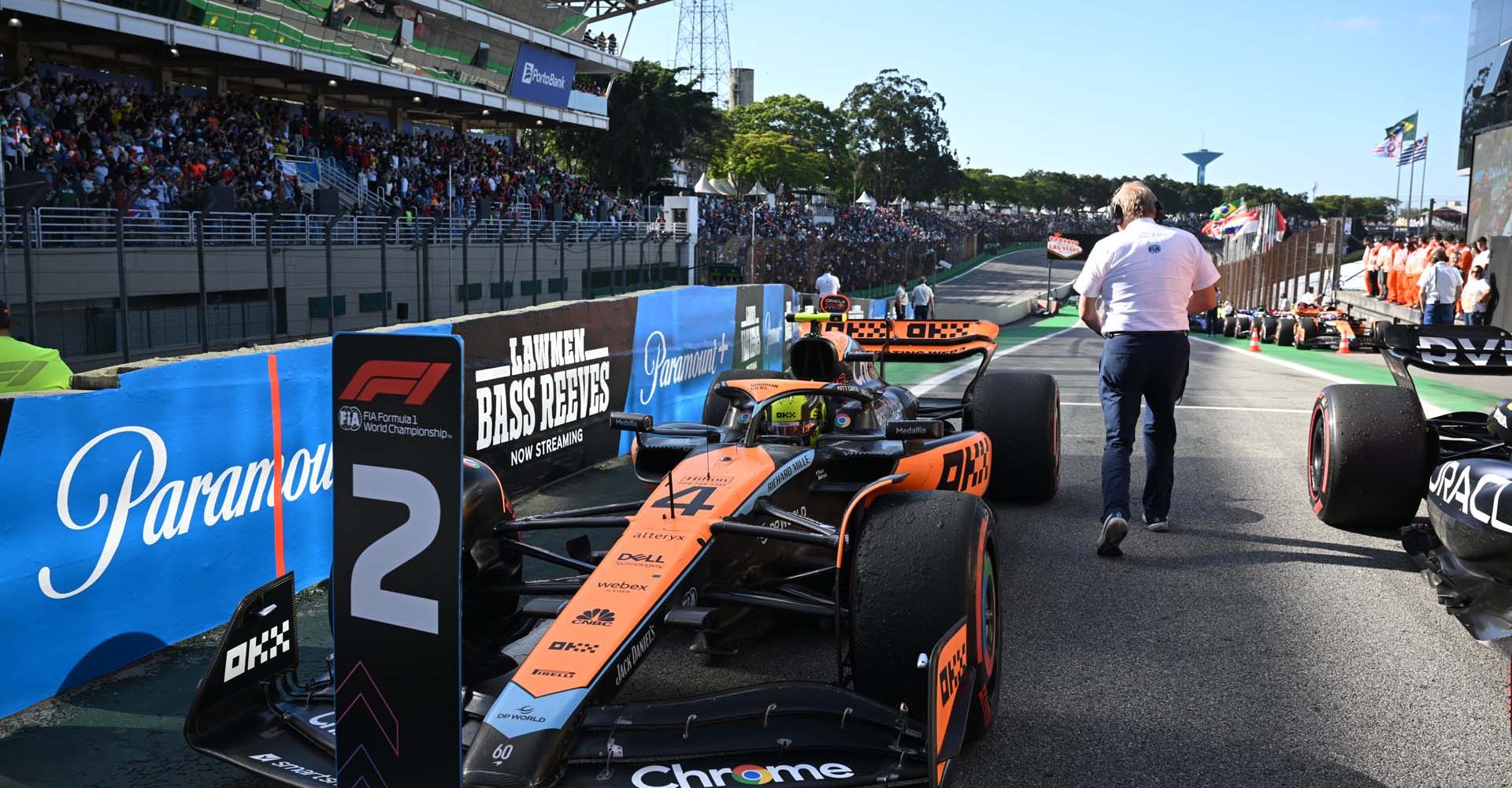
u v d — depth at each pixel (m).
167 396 4.21
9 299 13.96
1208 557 5.46
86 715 3.66
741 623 4.11
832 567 3.92
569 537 5.95
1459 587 4.39
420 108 35.38
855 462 4.73
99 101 19.69
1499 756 3.31
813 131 103.06
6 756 3.37
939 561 3.20
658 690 3.82
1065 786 3.14
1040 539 5.82
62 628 3.81
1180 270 5.30
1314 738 3.45
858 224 67.56
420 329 5.72
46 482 3.73
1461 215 41.22
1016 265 82.50
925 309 33.22
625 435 8.41
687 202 32.19
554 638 2.94
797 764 2.74
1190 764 3.28
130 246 15.95
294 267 18.70
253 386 4.64
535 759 2.57
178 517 4.27
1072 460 8.11
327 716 3.10
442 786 2.32
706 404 7.18
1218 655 4.15
